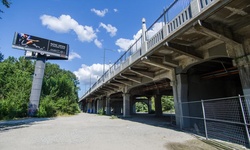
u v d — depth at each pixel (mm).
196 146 6023
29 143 6465
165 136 7992
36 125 13305
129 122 15734
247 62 6312
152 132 9273
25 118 21234
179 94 11055
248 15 5723
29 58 26047
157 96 26703
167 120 17703
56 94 28969
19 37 25078
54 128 11312
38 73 25375
